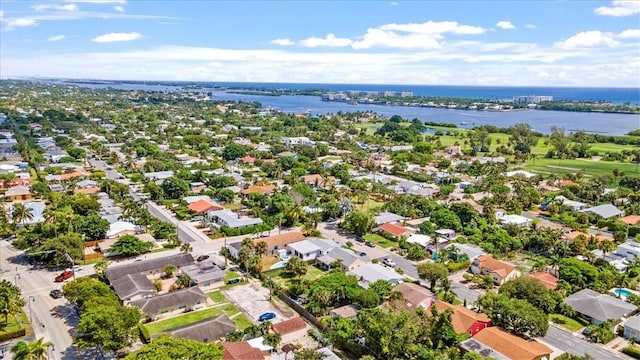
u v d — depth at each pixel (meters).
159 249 144.62
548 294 109.44
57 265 128.25
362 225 159.88
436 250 147.50
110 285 115.31
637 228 167.38
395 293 107.19
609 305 108.38
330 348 93.25
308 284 117.12
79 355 88.56
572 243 145.00
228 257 140.00
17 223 154.00
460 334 94.69
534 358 87.00
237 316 106.12
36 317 102.00
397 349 86.38
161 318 103.88
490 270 129.12
